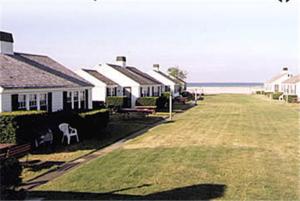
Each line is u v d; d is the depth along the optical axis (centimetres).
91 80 4234
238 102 6144
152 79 5794
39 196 1108
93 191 1159
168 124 3036
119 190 1171
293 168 1482
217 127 2844
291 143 2106
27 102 2086
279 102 6131
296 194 1144
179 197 1108
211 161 1600
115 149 1895
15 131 1652
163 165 1515
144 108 4072
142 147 1953
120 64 5419
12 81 1983
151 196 1115
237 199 1095
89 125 2241
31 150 1812
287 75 8450
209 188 1199
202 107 5006
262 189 1192
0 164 980
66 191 1158
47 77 2433
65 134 2056
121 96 4316
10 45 2505
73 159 1638
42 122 1922
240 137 2330
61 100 2514
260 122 3209
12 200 1012
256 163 1569
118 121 3209
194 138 2277
